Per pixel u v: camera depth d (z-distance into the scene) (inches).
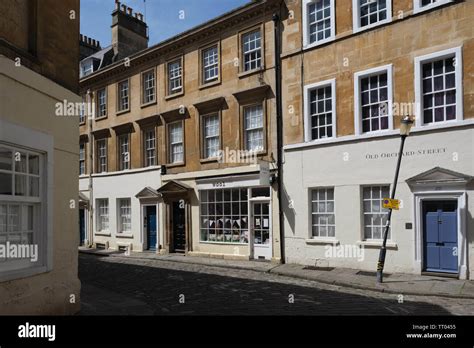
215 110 652.7
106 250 805.9
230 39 639.1
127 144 813.9
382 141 482.0
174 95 713.6
